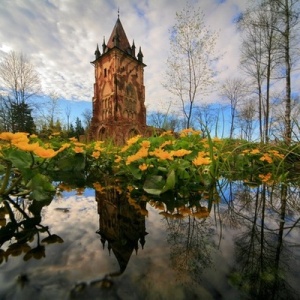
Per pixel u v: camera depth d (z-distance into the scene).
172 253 0.59
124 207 1.19
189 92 8.59
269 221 0.94
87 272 0.48
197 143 2.64
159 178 1.62
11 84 17.73
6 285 0.43
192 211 1.12
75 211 1.08
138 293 0.41
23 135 1.25
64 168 2.36
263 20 8.63
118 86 26.36
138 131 24.20
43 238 0.71
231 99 13.09
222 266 0.53
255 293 0.41
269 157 2.57
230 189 1.82
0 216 0.98
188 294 0.41
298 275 0.49
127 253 0.58
